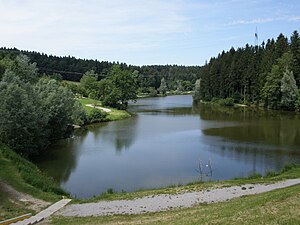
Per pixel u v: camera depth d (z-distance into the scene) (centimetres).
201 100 13538
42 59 17700
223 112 8781
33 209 2103
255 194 2161
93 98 11356
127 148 4466
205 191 2386
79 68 18550
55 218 1942
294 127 5869
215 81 12538
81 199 2397
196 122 6819
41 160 3897
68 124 5359
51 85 5447
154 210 2036
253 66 10712
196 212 1817
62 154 4178
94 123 6944
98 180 3119
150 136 5312
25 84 4588
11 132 3819
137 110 9606
